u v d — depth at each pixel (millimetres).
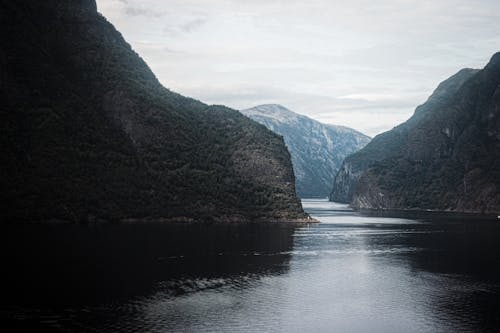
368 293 97438
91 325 74312
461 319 81438
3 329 71438
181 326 75375
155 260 120500
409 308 87375
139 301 86812
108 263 113375
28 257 113938
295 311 84562
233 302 88750
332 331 75062
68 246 129500
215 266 118000
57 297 86688
